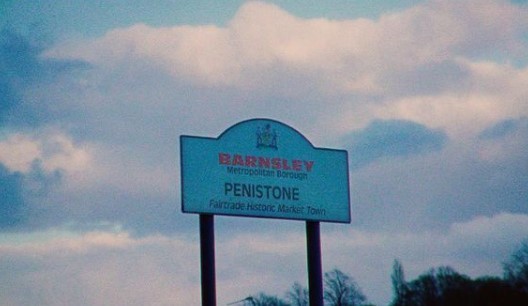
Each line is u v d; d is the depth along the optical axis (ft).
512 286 205.87
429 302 215.10
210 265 102.99
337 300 224.33
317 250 109.91
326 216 110.63
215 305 102.27
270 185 107.86
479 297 208.44
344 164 112.98
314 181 110.73
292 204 108.78
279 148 109.40
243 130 107.55
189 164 103.81
